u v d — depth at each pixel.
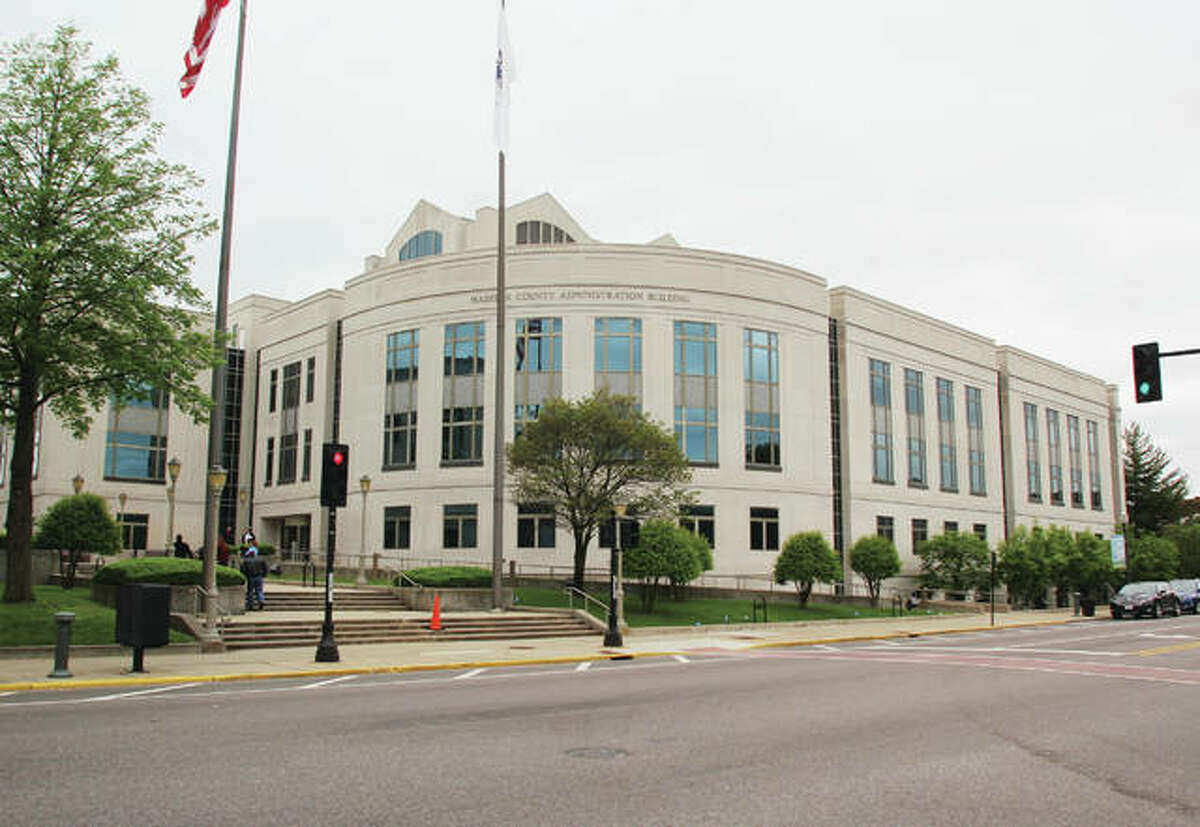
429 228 56.06
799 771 8.68
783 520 45.94
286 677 17.38
